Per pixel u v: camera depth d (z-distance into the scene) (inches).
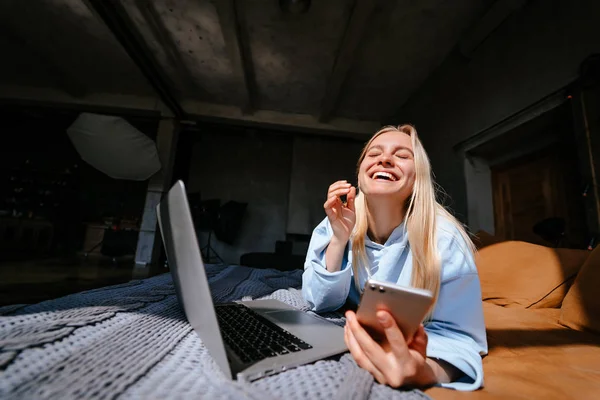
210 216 221.0
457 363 19.6
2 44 150.3
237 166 256.8
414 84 162.2
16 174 221.3
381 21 120.3
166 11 123.1
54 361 17.5
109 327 24.9
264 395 14.5
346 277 32.2
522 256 50.3
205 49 145.2
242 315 29.2
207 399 14.5
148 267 161.8
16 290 74.4
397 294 16.6
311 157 249.6
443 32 124.3
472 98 119.5
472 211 117.2
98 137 167.2
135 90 185.5
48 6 123.6
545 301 42.8
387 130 33.9
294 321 28.0
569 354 26.2
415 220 28.2
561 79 79.8
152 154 179.8
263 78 168.9
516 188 109.8
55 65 163.6
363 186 30.6
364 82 163.5
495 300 46.6
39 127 249.9
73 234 232.4
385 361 17.3
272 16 122.6
